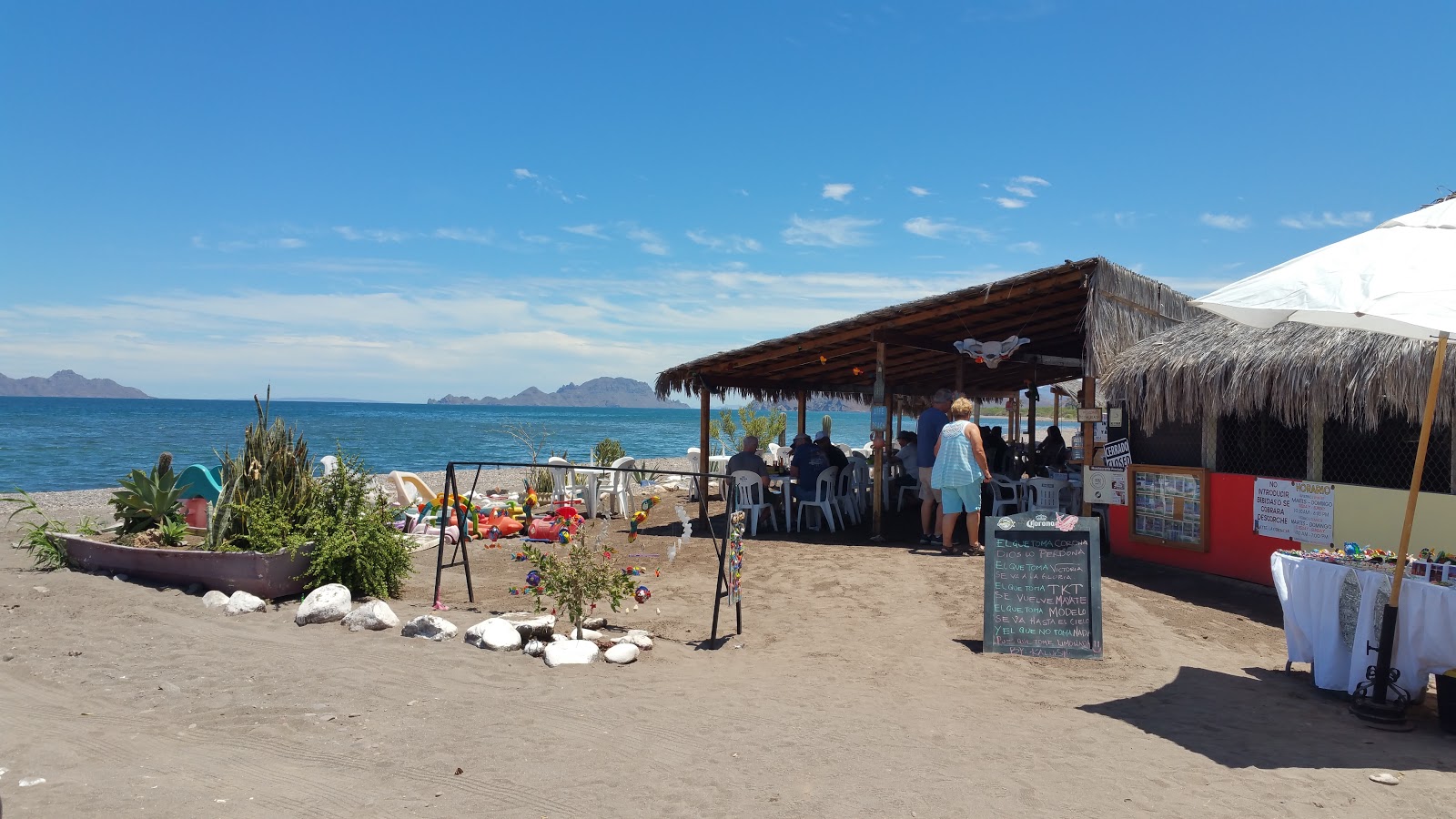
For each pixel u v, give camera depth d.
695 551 9.70
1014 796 3.38
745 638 6.02
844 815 3.19
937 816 3.20
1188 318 9.74
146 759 3.68
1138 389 8.20
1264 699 4.75
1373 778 3.60
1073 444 10.38
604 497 13.84
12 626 5.88
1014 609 5.74
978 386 19.12
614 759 3.72
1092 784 3.52
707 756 3.77
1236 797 3.40
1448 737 4.16
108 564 7.52
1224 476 8.02
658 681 4.95
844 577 8.01
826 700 4.63
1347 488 6.92
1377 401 6.25
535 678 4.94
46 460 28.81
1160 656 5.61
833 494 11.62
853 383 16.95
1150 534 8.77
